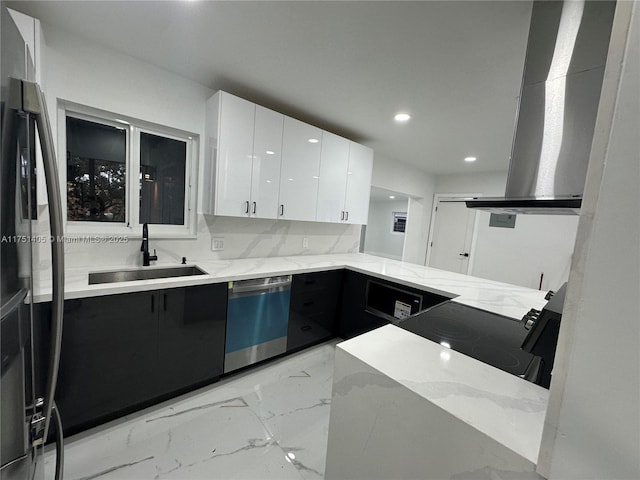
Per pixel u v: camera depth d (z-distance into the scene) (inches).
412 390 28.3
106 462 53.7
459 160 155.8
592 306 15.9
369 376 33.0
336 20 54.7
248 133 85.7
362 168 124.0
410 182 182.1
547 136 46.6
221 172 81.5
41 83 55.7
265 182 91.4
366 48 63.0
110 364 59.5
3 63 22.2
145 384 65.0
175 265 85.0
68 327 53.5
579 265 16.5
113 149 76.6
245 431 63.9
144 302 62.6
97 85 69.5
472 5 48.2
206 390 76.9
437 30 55.3
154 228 85.1
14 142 24.3
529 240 164.1
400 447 29.3
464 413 25.1
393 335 43.1
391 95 84.7
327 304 105.4
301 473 54.6
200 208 90.9
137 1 53.1
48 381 29.4
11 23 23.7
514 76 70.1
